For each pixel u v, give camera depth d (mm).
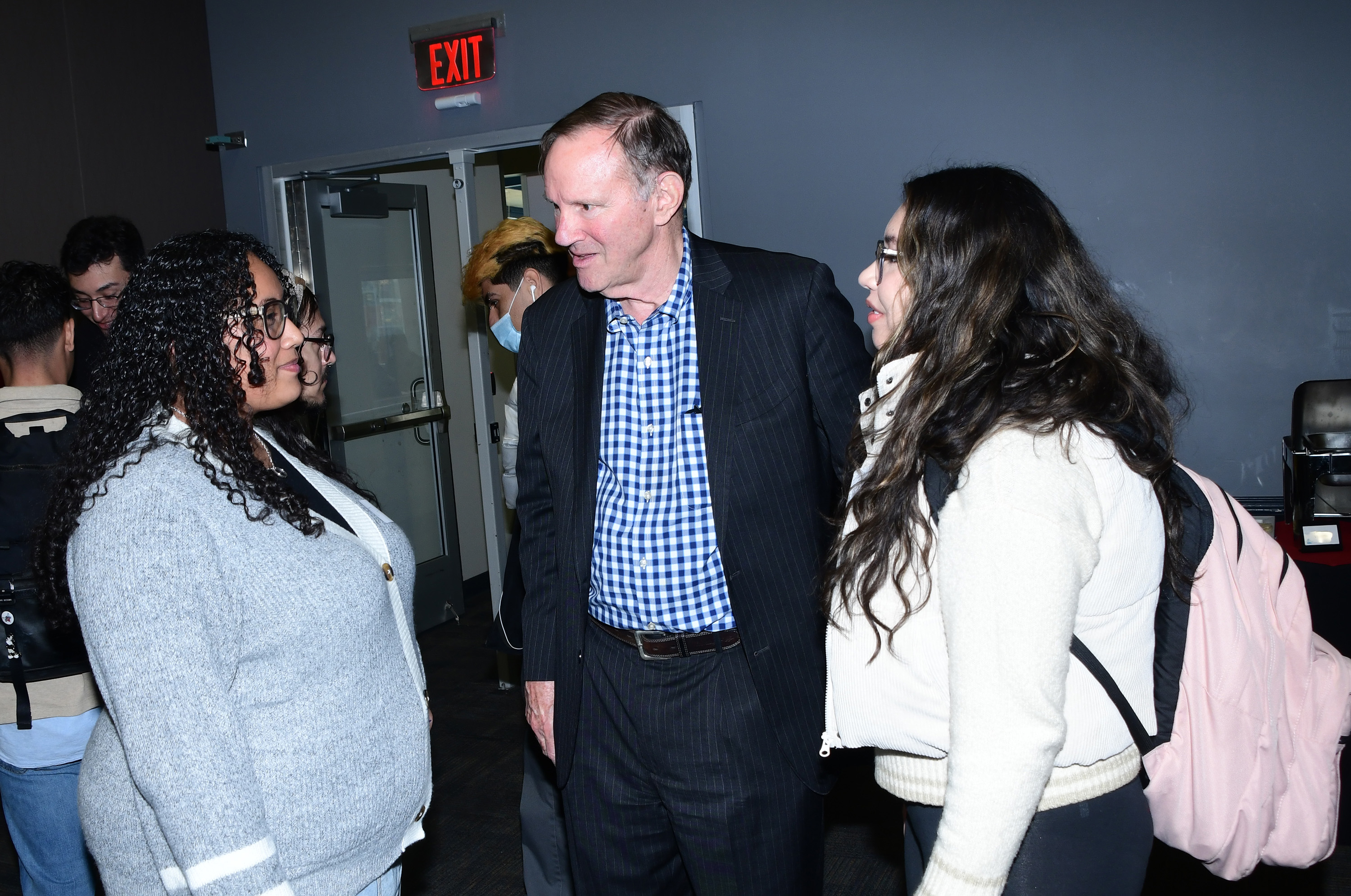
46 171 3836
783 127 3584
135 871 1130
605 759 1678
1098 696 1052
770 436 1546
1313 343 3123
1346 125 3010
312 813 1112
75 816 1937
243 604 1074
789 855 1624
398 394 4836
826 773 1641
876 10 3420
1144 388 1071
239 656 1075
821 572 1476
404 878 2604
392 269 4805
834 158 3539
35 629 1803
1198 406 3260
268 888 1005
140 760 970
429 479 4969
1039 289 1076
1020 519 922
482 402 4027
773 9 3541
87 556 1000
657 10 3693
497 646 2092
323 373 1943
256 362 1150
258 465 1137
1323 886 2359
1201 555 1180
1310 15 3000
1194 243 3195
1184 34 3119
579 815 1720
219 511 1070
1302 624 1316
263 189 4457
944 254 1100
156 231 4281
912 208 1145
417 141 4160
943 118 3395
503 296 2500
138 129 4199
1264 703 1224
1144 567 1052
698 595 1558
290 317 1204
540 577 1803
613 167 1474
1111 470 1006
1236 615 1223
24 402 1893
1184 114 3150
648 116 1511
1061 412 971
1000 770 906
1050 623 907
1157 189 3207
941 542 979
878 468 1081
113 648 978
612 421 1623
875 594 1103
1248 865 1233
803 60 3529
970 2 3312
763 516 1540
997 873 913
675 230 1599
